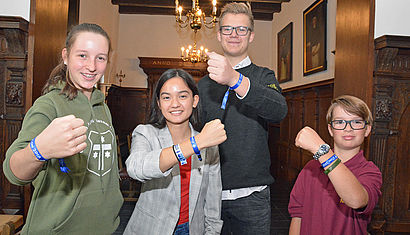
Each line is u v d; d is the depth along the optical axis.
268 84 1.63
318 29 5.39
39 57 2.54
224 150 1.70
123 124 8.53
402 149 2.61
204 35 8.66
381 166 2.57
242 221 1.71
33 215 1.03
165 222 1.32
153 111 1.44
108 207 1.21
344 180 1.09
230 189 1.69
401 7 2.61
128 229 1.42
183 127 1.42
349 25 2.84
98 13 6.56
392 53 2.46
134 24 8.61
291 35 6.88
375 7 2.62
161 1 7.95
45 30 2.63
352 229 1.37
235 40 1.67
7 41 2.39
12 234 1.11
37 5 2.47
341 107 1.42
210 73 1.19
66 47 1.10
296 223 1.58
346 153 1.45
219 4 7.87
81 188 1.10
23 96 2.43
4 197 2.45
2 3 2.41
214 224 1.48
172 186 1.34
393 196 2.60
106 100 6.80
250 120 1.69
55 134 0.71
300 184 1.56
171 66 8.14
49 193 1.04
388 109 2.53
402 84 2.58
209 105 1.75
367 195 1.19
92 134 1.15
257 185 1.68
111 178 1.25
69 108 1.08
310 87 5.38
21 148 0.85
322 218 1.42
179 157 1.04
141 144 1.31
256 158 1.68
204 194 1.45
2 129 2.46
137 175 1.12
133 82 8.59
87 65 1.07
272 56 8.54
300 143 1.15
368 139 2.56
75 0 4.79
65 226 1.06
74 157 1.08
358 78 2.66
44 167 1.03
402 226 2.59
